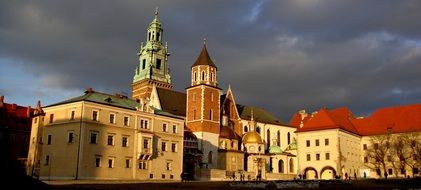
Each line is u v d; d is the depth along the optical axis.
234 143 132.75
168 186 56.34
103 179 84.69
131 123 93.25
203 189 50.84
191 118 129.00
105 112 88.69
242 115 151.25
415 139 119.62
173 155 101.50
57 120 88.88
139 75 162.75
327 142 122.31
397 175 117.38
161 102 132.00
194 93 130.62
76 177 81.62
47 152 88.75
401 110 134.50
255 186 58.38
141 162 93.75
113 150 88.62
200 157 117.44
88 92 93.50
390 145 122.12
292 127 163.50
